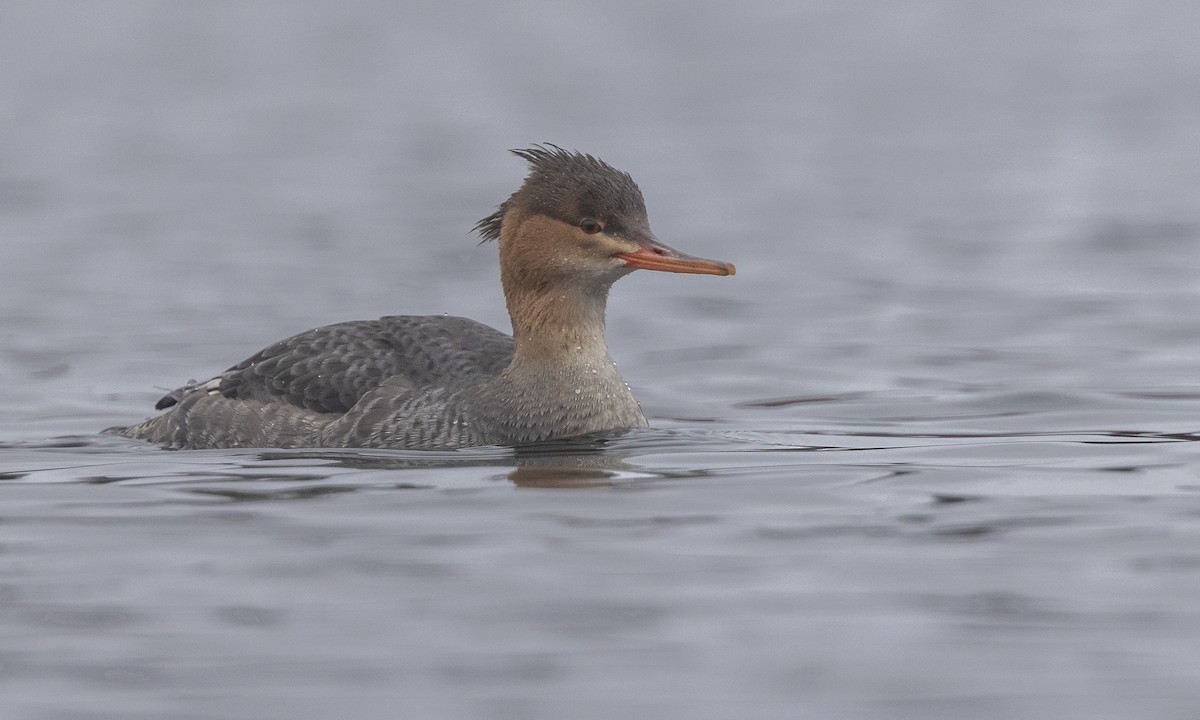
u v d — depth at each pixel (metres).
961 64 46.41
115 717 8.38
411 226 27.30
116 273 23.77
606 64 47.38
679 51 49.47
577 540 10.92
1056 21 53.66
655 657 9.02
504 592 9.94
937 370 17.83
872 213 28.53
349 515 11.57
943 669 8.84
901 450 13.74
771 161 33.72
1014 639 9.19
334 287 22.73
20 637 9.34
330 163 33.69
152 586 10.11
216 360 18.75
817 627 9.39
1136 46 48.28
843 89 42.84
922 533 11.02
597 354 14.59
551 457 13.53
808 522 11.31
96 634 9.38
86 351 19.14
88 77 44.84
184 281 23.19
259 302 21.77
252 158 34.34
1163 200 28.83
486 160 33.56
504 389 14.38
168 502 12.01
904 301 21.81
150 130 37.72
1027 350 18.67
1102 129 36.59
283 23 54.97
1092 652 9.00
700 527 11.20
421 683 8.73
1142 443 13.87
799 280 23.42
